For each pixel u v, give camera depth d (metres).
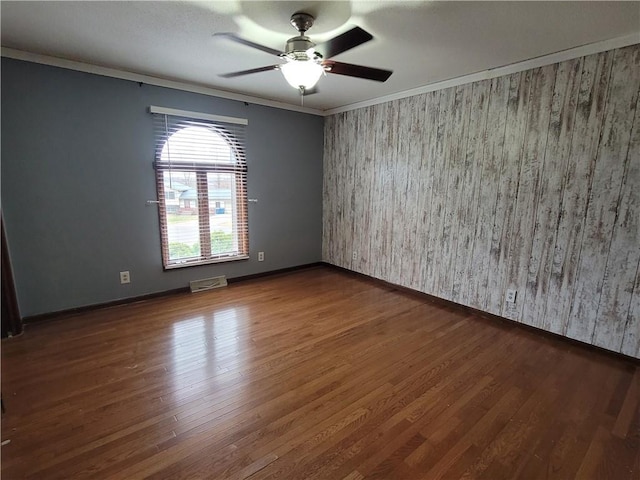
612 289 2.52
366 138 4.24
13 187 2.79
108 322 3.01
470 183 3.26
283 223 4.63
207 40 2.39
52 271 3.04
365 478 1.48
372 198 4.28
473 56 2.65
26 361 2.36
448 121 3.35
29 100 2.77
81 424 1.76
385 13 1.96
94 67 2.98
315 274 4.73
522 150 2.87
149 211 3.48
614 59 2.34
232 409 1.90
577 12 1.94
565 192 2.67
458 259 3.45
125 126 3.23
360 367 2.35
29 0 1.87
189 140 3.63
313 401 1.98
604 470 1.54
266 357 2.46
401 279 4.05
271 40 2.37
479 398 2.04
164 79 3.34
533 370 2.35
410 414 1.88
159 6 1.93
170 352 2.51
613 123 2.39
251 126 4.09
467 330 2.98
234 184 4.08
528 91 2.78
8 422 1.76
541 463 1.57
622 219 2.43
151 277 3.60
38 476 1.45
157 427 1.75
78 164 3.05
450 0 1.82
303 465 1.54
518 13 1.96
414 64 2.85
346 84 3.44
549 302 2.85
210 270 4.03
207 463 1.54
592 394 2.09
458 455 1.61
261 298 3.71
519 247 2.98
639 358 2.44
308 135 4.70
